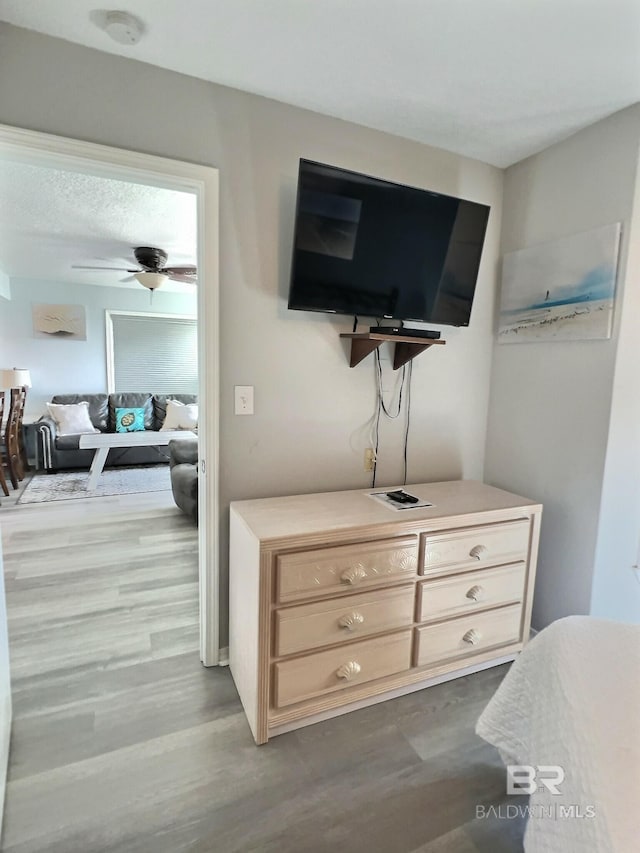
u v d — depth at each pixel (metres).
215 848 1.25
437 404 2.40
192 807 1.36
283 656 1.59
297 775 1.48
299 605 1.59
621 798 0.72
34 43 1.47
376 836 1.29
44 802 1.35
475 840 1.29
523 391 2.31
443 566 1.85
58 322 6.06
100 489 4.75
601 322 1.91
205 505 1.92
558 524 2.15
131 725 1.66
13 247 4.18
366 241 1.87
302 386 2.04
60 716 1.69
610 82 1.65
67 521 3.78
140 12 1.37
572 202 2.04
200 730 1.65
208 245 1.77
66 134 1.53
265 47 1.52
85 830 1.28
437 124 1.98
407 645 1.82
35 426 5.33
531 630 2.31
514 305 2.32
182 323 6.89
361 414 2.20
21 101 1.48
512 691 1.36
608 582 2.04
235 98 1.76
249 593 1.64
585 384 2.01
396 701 1.83
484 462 2.57
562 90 1.71
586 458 2.01
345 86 1.73
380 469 2.29
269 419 1.99
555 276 2.10
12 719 1.65
